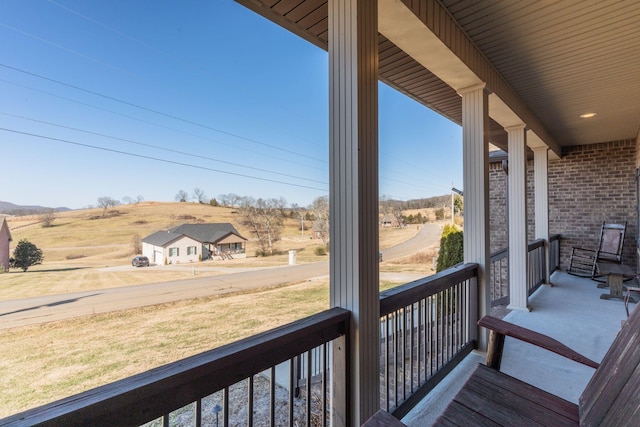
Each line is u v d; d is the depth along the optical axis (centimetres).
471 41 241
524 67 285
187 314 456
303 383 279
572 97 358
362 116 140
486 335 266
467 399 134
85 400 67
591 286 506
